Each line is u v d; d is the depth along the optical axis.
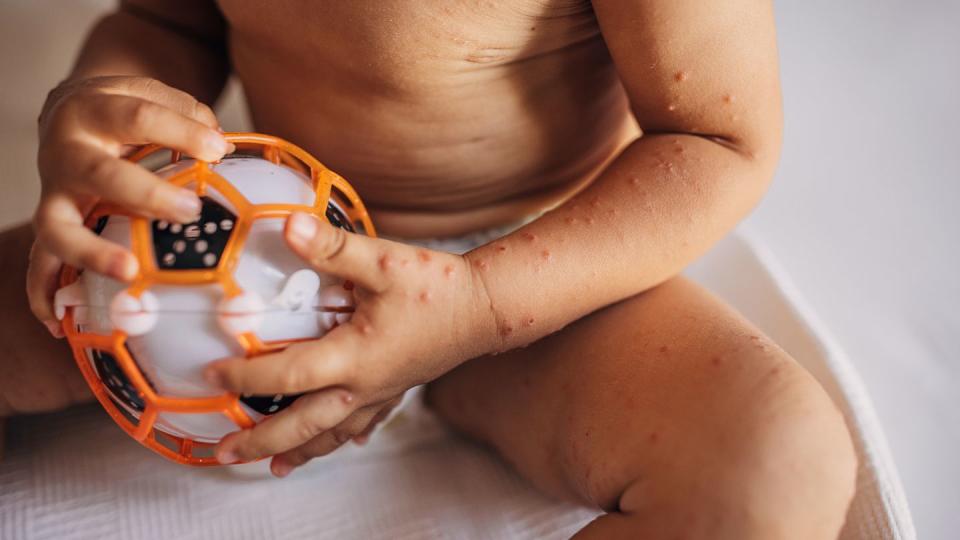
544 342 0.51
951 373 0.62
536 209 0.57
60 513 0.49
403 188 0.53
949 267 0.67
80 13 0.72
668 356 0.47
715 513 0.43
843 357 0.54
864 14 0.84
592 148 0.54
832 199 0.70
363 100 0.49
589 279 0.47
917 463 0.59
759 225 0.69
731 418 0.44
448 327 0.45
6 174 0.64
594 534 0.45
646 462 0.45
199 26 0.60
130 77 0.47
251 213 0.42
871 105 0.77
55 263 0.44
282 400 0.44
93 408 0.54
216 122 0.47
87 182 0.42
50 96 0.48
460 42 0.47
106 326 0.42
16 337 0.50
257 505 0.50
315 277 0.43
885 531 0.48
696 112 0.48
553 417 0.49
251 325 0.41
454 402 0.54
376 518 0.50
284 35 0.49
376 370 0.44
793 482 0.43
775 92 0.48
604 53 0.51
